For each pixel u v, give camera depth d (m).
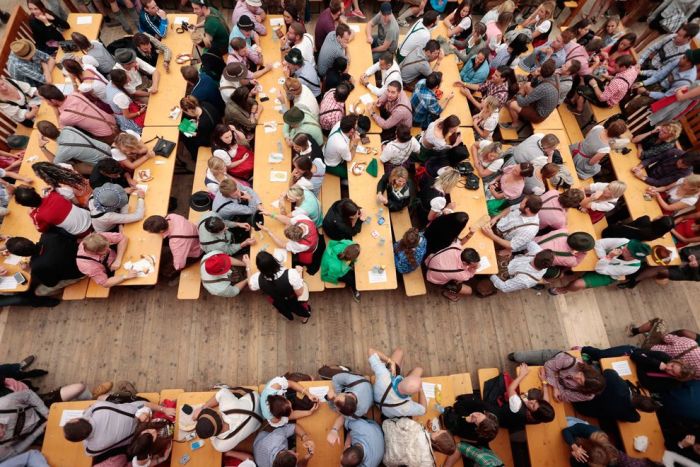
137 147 4.77
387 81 5.60
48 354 4.84
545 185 5.55
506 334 5.39
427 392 4.27
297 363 5.02
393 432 3.79
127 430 3.77
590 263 5.20
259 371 4.95
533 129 6.03
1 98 5.23
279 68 5.93
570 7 7.82
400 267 4.64
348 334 5.21
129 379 4.80
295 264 4.84
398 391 3.84
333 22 6.08
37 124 5.23
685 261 5.34
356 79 5.98
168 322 5.09
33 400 4.02
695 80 6.01
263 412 3.81
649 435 4.23
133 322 5.06
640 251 4.68
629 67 6.01
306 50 5.75
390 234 4.89
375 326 5.29
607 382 4.27
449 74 6.21
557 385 4.38
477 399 4.12
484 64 6.05
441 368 5.16
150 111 5.43
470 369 5.19
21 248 4.03
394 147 4.93
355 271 4.68
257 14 6.14
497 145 5.10
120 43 6.27
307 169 4.48
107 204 4.38
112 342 4.95
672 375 4.25
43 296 4.79
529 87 5.81
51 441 3.74
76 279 4.53
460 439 4.21
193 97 4.96
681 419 4.30
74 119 4.92
